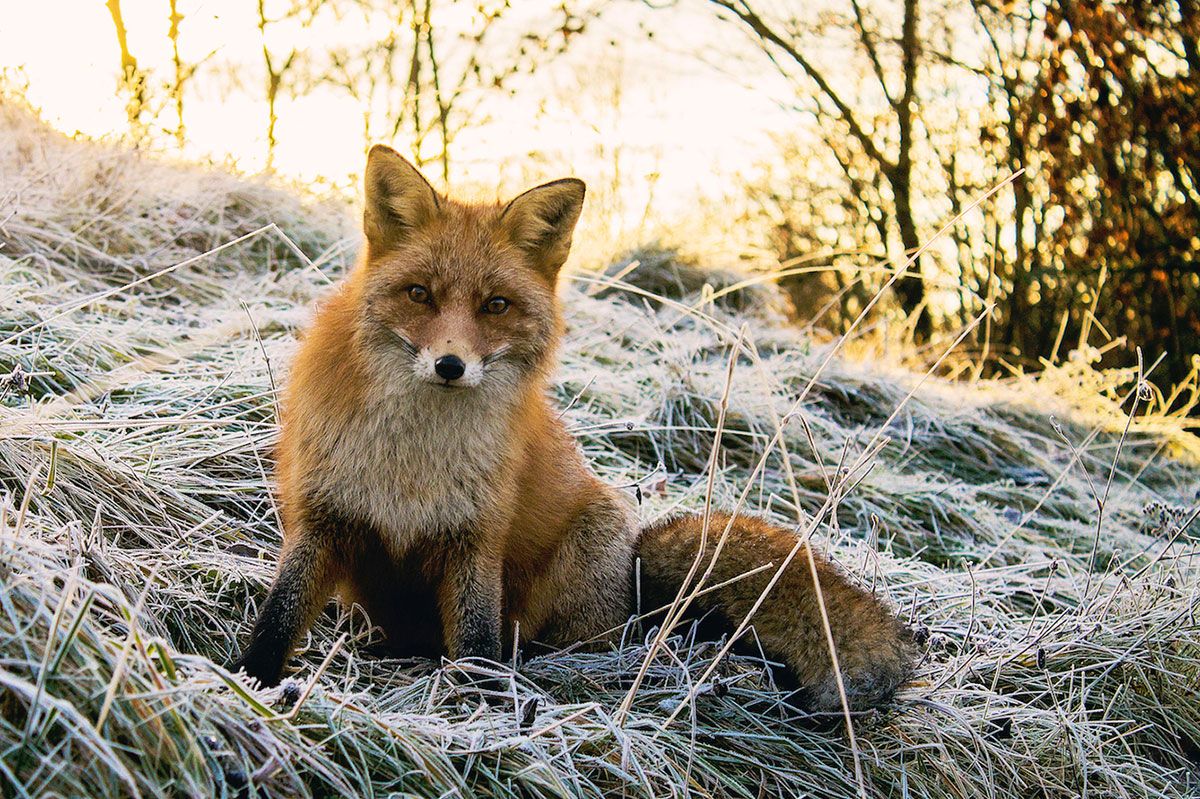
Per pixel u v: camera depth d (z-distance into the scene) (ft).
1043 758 12.84
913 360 32.81
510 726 10.10
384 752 9.09
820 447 22.90
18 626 7.70
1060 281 44.62
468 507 11.95
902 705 12.01
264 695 9.27
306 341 12.72
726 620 12.75
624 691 11.98
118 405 15.81
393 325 11.71
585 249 35.73
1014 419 29.45
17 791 6.97
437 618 13.16
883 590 15.62
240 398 17.10
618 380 23.35
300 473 11.70
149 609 10.85
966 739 12.62
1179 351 42.06
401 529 11.87
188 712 8.12
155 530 13.04
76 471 12.85
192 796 7.67
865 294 53.11
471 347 11.55
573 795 9.63
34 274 18.74
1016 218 45.11
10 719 7.47
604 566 13.79
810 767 11.53
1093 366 43.50
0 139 23.81
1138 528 24.25
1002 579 17.25
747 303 34.42
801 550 12.61
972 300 46.65
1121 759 13.37
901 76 50.55
